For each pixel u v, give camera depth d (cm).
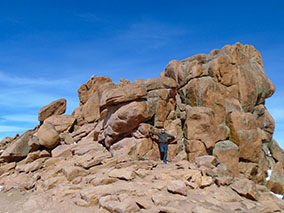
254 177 1655
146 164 1301
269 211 956
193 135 1566
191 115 1594
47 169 1449
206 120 1566
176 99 1859
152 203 884
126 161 1355
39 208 934
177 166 1309
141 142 1459
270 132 1945
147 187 1023
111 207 829
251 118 1673
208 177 1167
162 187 1016
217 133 1619
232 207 929
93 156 1465
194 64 1855
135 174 1177
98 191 955
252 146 1622
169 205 870
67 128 2091
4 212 945
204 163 1307
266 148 1903
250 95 1872
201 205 906
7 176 1480
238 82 1869
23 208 956
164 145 1462
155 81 1641
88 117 2186
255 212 933
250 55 2155
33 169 1460
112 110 1580
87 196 927
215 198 1006
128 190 969
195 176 1138
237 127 1631
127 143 1498
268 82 2006
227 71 1816
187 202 916
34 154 1628
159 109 1564
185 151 1589
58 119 2112
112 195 930
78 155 1598
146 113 1505
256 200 1101
